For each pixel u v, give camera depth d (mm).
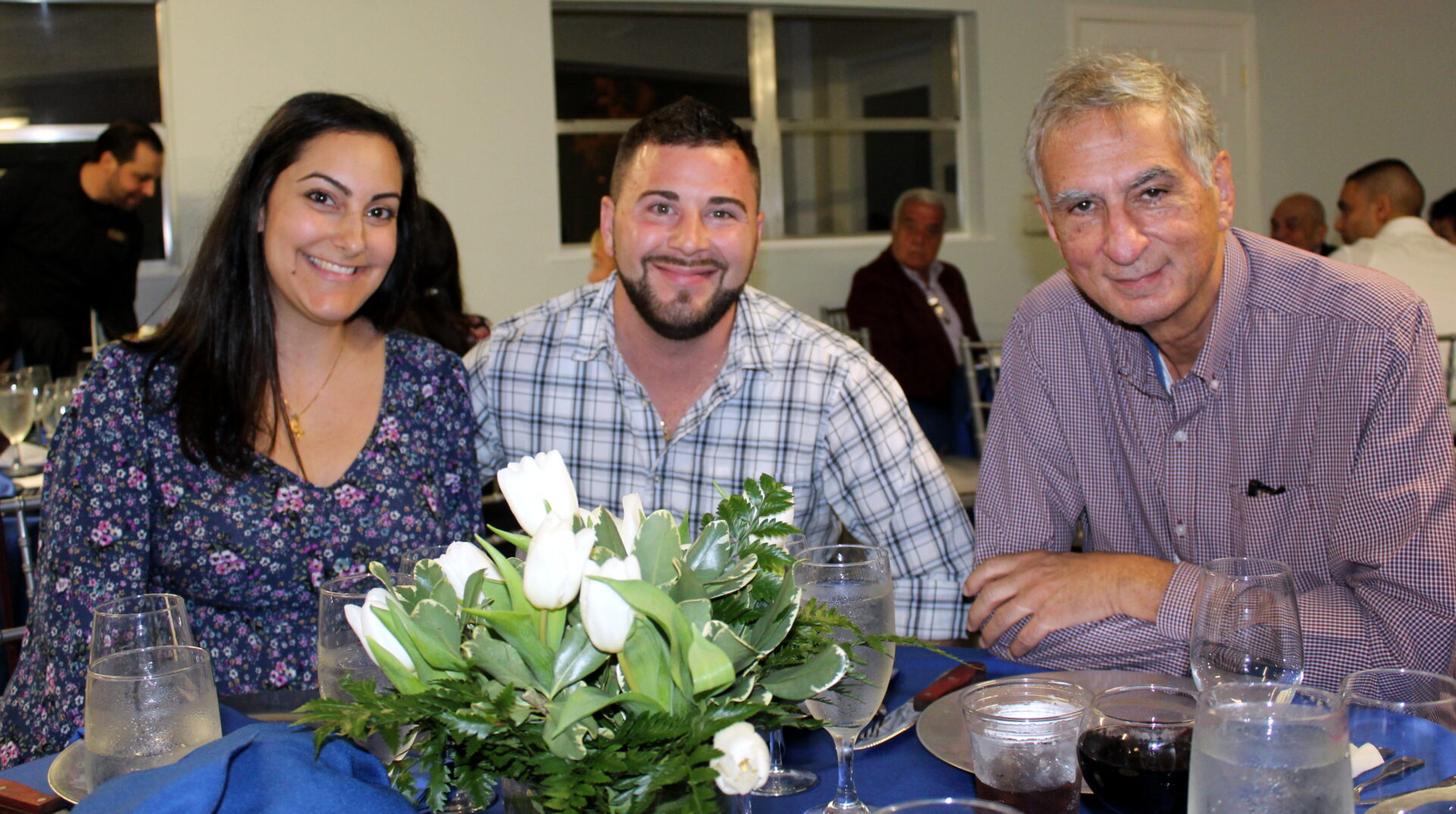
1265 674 932
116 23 5117
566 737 662
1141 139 1255
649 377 1709
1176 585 1269
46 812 896
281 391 1563
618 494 1735
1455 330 3996
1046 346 1563
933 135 6691
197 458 1491
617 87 6012
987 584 1389
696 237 1536
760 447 1690
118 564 1443
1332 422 1362
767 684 722
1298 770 620
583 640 685
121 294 4742
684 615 685
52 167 4598
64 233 4531
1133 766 789
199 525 1493
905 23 6574
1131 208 1273
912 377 5027
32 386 2832
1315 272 1396
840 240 6422
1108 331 1506
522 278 5730
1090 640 1292
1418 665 1241
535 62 5668
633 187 1564
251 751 801
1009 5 6555
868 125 6539
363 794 765
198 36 5125
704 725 657
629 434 1724
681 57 6125
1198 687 964
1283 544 1449
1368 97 6586
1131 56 1303
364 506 1565
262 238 1523
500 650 690
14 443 2715
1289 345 1392
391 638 705
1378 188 4812
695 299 1574
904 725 1037
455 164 5578
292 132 1493
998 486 1610
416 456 1625
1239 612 940
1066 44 6680
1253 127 7281
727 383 1682
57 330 4305
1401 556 1270
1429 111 6246
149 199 5199
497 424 1794
